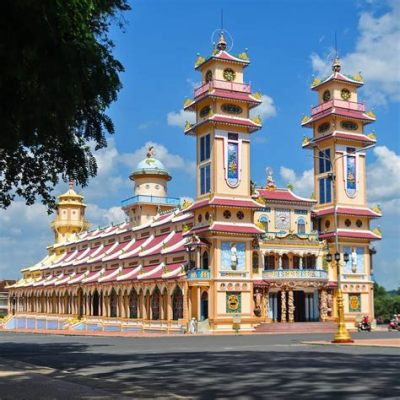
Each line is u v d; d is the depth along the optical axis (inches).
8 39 722.8
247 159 2999.5
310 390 782.5
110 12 938.1
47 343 1995.6
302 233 3134.8
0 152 1123.9
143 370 1036.5
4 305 6953.7
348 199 3272.6
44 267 5300.2
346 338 1823.3
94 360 1248.8
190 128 3065.9
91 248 4808.1
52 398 696.4
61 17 734.5
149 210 4185.5
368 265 3265.3
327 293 3097.9
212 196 2891.2
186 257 3100.4
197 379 906.7
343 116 3287.4
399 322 3043.8
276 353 1392.7
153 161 4365.2
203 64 3053.6
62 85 772.0
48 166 1168.8
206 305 2881.4
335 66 3371.1
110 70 893.8
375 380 871.7
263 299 2945.4
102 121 1044.5
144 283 3316.9
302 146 3454.7
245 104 3016.7
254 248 2974.9
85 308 4244.6
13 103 791.7
